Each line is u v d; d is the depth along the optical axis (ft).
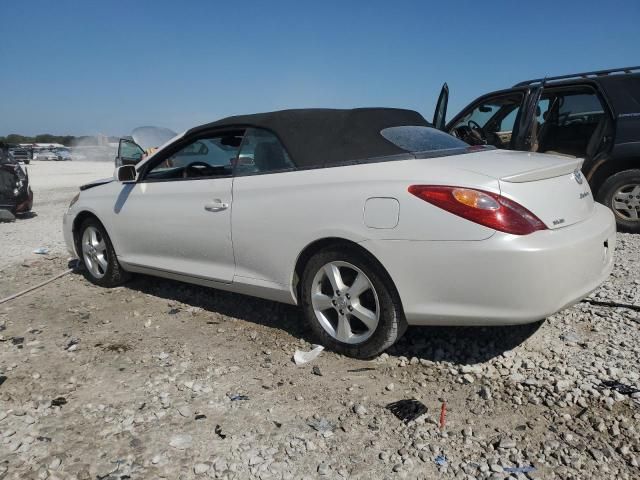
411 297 10.67
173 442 9.11
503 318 10.01
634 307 13.56
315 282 12.18
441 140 13.39
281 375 11.35
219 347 12.88
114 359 12.45
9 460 8.81
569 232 10.34
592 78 22.58
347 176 11.49
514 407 9.81
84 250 18.44
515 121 23.18
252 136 13.51
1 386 11.28
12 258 23.20
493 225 9.82
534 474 8.05
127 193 16.48
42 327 14.67
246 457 8.71
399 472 8.25
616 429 8.96
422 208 10.35
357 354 11.75
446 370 11.22
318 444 8.98
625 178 21.83
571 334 12.39
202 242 14.24
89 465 8.63
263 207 12.68
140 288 17.70
